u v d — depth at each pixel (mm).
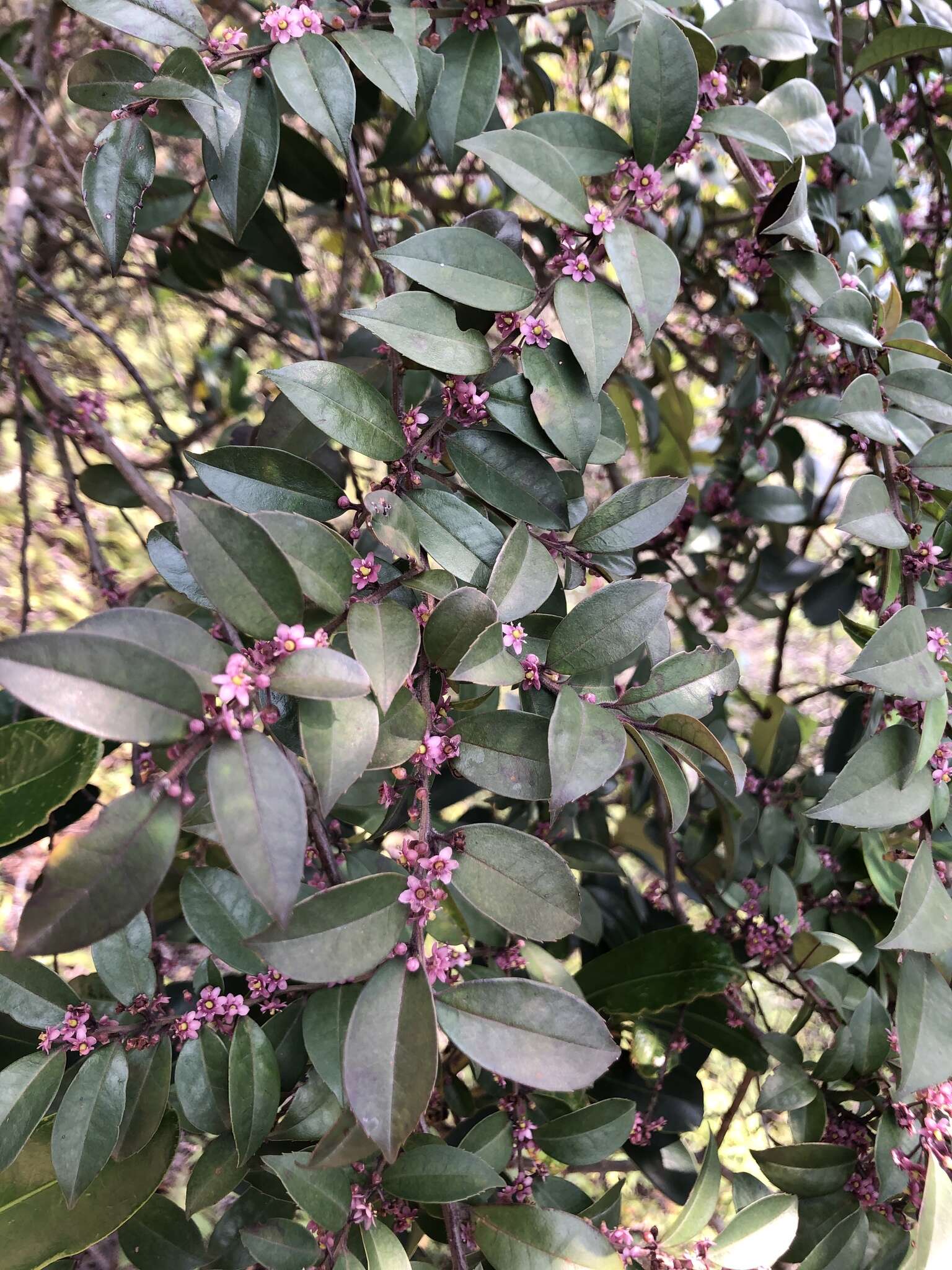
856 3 467
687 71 268
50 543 874
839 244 422
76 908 180
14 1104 265
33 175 557
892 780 271
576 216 271
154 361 937
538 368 275
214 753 193
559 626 260
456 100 322
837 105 448
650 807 610
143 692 189
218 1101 291
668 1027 466
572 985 380
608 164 289
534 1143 338
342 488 286
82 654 184
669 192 605
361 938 208
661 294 267
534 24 699
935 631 275
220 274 532
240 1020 288
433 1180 268
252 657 209
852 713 501
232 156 290
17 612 906
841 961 444
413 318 266
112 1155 274
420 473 288
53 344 774
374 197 678
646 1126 438
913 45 419
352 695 204
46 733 264
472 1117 379
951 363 304
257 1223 284
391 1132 196
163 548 286
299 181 454
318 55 276
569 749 235
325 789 207
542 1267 274
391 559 394
